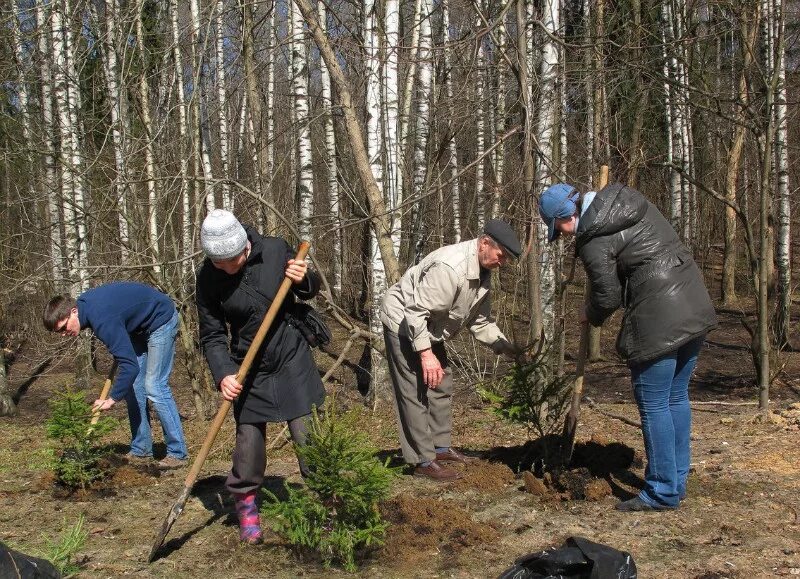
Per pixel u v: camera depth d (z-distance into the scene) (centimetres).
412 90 1102
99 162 877
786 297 1101
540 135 675
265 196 859
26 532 447
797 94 1078
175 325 600
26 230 1150
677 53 860
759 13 910
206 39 823
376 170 882
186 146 923
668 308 407
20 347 1358
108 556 406
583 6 922
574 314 1206
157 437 769
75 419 517
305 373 403
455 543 401
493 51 820
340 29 988
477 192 1083
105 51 1005
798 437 598
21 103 1167
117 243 870
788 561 368
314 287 400
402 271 1001
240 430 405
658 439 429
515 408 496
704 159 1772
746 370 1103
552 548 388
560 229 439
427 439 505
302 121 859
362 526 381
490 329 505
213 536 430
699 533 407
